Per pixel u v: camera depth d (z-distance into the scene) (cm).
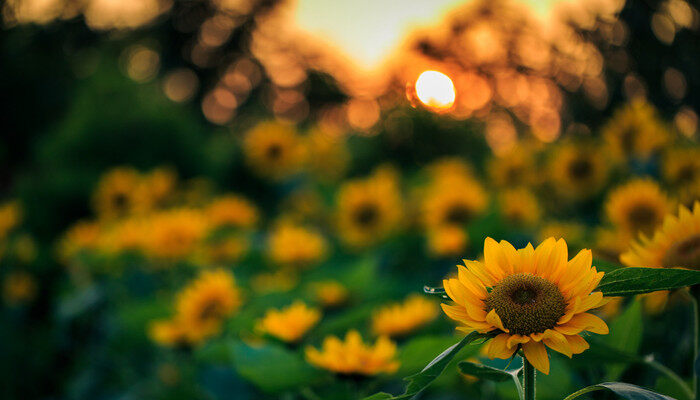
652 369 120
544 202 375
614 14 307
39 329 464
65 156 658
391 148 610
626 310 110
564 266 75
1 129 1102
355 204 341
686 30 289
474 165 550
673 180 233
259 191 626
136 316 251
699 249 89
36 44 1058
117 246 329
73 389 325
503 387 108
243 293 247
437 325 180
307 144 472
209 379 168
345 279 234
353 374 125
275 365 130
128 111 694
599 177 307
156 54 1772
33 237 581
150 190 432
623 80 337
